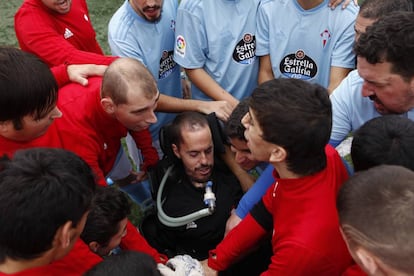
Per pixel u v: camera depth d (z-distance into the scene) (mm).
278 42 2498
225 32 2449
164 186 2211
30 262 1171
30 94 1418
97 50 3033
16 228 1090
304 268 1306
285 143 1264
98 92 1904
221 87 2578
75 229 1204
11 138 1571
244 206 1900
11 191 1099
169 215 2150
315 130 1255
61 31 2623
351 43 2414
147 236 2264
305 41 2457
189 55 2510
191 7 2414
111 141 2123
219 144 2170
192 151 2061
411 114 1737
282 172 1377
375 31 1542
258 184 1869
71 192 1143
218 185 2209
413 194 989
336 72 2473
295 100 1261
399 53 1481
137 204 3119
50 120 1586
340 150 3098
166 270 1659
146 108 1829
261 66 2637
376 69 1558
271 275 1392
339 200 1094
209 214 2102
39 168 1144
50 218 1108
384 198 999
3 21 5145
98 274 1225
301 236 1303
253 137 1344
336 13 2389
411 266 932
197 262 1799
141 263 1269
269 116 1260
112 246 1724
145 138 2512
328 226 1300
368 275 1079
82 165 1235
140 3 2369
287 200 1386
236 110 1953
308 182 1344
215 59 2521
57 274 1302
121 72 1770
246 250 1737
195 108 2508
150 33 2525
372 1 2117
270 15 2479
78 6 2770
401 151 1307
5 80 1382
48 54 2412
